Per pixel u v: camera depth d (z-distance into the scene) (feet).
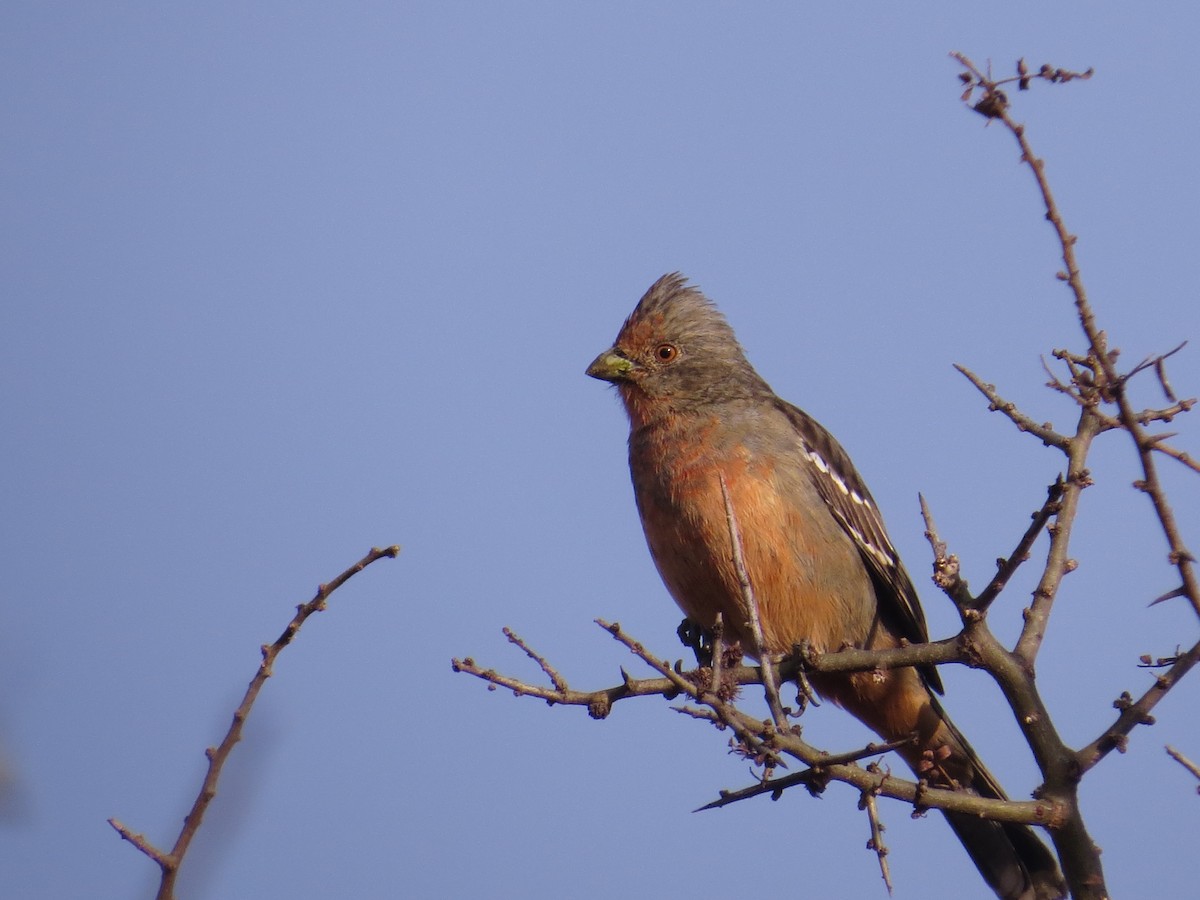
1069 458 25.00
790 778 22.91
